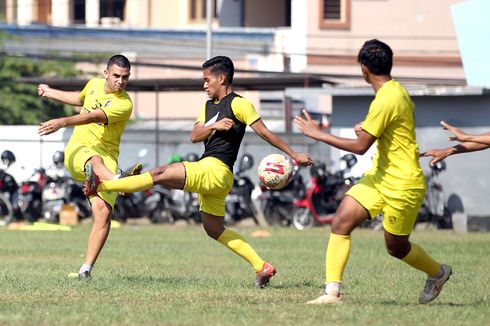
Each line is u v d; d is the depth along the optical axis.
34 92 86.81
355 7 105.12
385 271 31.83
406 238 21.08
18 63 88.19
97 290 24.25
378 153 20.80
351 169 61.44
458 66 105.06
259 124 23.73
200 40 105.50
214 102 24.39
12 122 84.00
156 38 105.75
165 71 105.69
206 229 25.50
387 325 18.62
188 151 70.25
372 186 20.72
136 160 70.81
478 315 20.12
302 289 25.17
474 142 21.22
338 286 21.34
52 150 69.69
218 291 24.39
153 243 46.59
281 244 45.94
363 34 105.19
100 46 105.50
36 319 19.00
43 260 36.34
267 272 25.42
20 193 61.34
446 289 25.81
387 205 20.59
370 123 20.34
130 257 38.25
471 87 57.53
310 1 104.38
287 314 19.80
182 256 39.06
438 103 59.00
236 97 24.05
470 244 46.06
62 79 65.19
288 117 72.25
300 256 39.06
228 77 24.19
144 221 64.62
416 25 105.31
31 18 111.88
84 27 105.19
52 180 61.91
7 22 108.00
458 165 58.59
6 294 23.45
